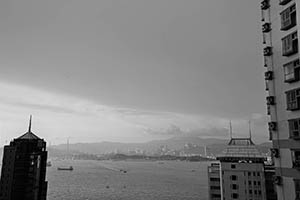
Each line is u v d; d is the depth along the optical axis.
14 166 86.44
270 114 33.94
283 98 32.03
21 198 84.88
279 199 31.59
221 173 93.62
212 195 98.38
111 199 194.75
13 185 85.31
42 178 93.12
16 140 91.25
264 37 35.69
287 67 31.44
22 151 88.19
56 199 191.75
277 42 33.41
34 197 87.38
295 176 29.53
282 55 32.03
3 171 86.81
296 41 30.38
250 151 95.88
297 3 29.81
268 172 89.62
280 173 31.67
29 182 86.94
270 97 33.59
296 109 29.92
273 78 33.81
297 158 29.55
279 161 31.97
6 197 84.62
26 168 87.25
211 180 99.75
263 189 87.56
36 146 91.88
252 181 89.19
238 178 90.88
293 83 30.75
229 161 93.81
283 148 31.48
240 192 89.81
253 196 88.19
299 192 28.89
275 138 32.81
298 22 29.55
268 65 34.78
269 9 35.03
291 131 30.44
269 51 34.28
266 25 34.94
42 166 93.81
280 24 32.75
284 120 31.67
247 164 90.75
